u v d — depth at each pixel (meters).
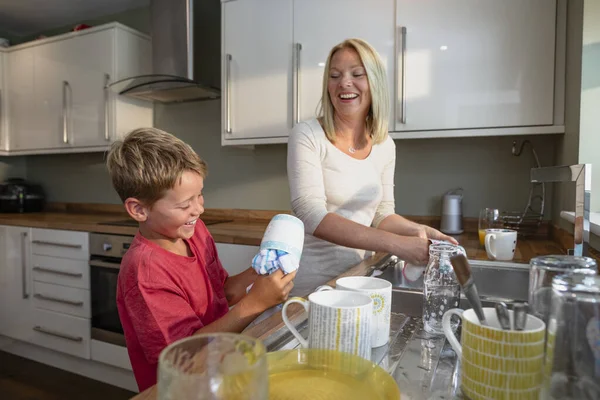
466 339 0.42
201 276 0.86
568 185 1.48
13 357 2.52
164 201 0.74
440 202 2.09
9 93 3.01
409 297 0.83
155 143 0.76
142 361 0.77
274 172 2.47
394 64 1.81
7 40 3.04
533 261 0.49
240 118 2.15
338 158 1.22
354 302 0.53
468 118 1.71
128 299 0.73
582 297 0.37
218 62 2.55
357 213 1.27
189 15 2.29
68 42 2.68
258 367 0.30
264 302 0.67
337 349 0.47
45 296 2.36
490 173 2.00
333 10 1.91
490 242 1.27
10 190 2.96
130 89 2.40
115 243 2.10
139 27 2.81
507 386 0.39
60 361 2.37
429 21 1.75
